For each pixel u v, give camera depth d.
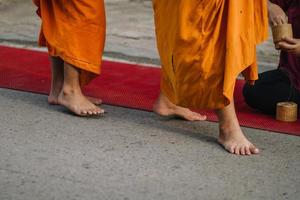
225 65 3.84
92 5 4.50
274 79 4.78
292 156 4.04
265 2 3.98
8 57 6.33
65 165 3.85
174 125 4.59
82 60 4.55
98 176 3.71
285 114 4.66
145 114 4.82
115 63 6.24
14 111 4.79
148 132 4.42
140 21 8.10
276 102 4.75
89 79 4.76
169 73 4.17
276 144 4.24
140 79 5.71
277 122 4.67
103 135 4.34
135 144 4.19
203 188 3.57
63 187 3.58
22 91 5.28
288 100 4.75
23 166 3.83
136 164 3.88
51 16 4.66
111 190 3.54
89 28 4.54
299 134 4.42
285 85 4.74
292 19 4.52
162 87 4.43
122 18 8.23
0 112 4.76
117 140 4.26
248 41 3.88
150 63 6.37
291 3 4.53
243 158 3.99
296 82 4.65
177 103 4.21
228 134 4.13
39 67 5.99
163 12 4.09
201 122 4.66
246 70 4.08
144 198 3.46
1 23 8.02
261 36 4.01
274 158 4.00
